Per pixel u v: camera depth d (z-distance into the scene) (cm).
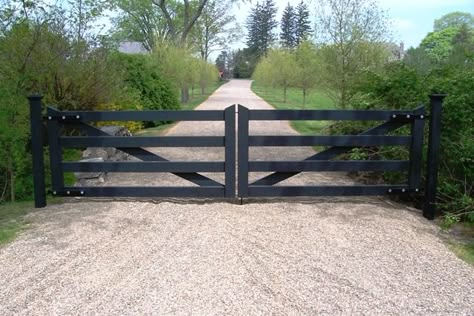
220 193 498
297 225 418
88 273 314
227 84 5559
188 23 2694
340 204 496
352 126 680
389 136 490
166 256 344
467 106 482
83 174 592
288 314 261
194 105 2239
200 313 262
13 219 438
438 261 344
